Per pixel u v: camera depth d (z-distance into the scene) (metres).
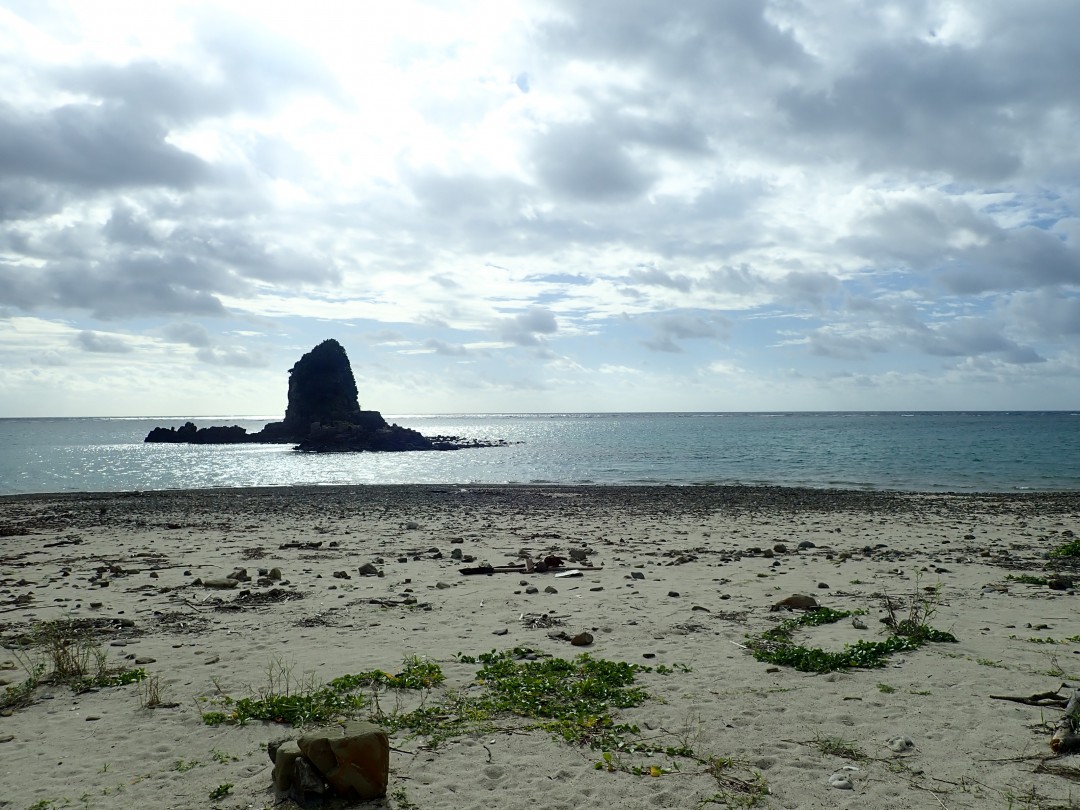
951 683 8.45
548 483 47.66
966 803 5.69
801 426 162.75
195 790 6.05
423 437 111.31
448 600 13.20
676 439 109.88
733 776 6.23
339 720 7.42
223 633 11.05
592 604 12.78
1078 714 7.02
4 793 6.01
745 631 10.94
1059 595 13.26
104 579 15.22
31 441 134.62
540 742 6.96
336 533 22.81
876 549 18.94
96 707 7.98
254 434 131.50
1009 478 46.25
